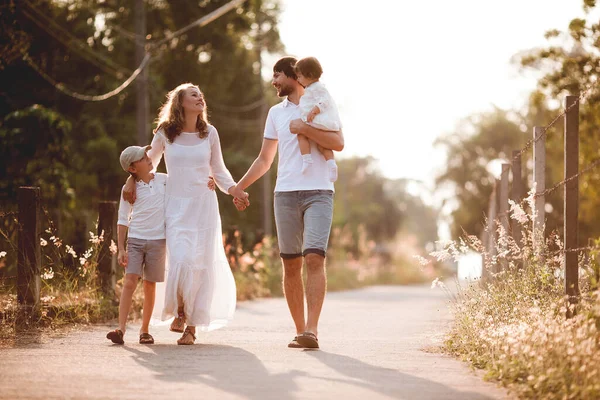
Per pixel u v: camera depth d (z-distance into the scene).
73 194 21.16
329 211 8.05
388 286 40.91
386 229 95.50
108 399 5.17
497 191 15.01
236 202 8.48
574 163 7.30
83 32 31.38
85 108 31.94
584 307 6.80
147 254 8.40
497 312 8.16
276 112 8.32
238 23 34.41
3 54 20.66
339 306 17.80
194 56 34.50
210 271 8.38
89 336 9.13
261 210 38.41
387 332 10.44
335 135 8.04
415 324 11.77
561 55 18.80
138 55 23.53
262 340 8.98
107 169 31.55
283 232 8.18
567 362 5.71
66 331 9.63
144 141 23.22
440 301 21.06
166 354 7.36
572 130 7.32
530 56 19.06
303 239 8.16
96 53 31.95
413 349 8.07
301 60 8.12
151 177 8.45
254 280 21.27
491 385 5.85
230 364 6.69
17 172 20.62
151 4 33.16
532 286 8.32
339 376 6.14
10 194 20.39
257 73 41.06
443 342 8.43
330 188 8.09
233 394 5.36
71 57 31.00
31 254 10.11
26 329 9.66
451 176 64.75
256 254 22.39
